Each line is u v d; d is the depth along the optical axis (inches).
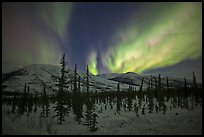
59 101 1174.3
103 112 1775.3
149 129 970.1
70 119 1282.0
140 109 1860.2
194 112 1262.3
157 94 2417.6
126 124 1159.0
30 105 1660.9
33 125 987.9
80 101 1301.7
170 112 1454.2
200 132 788.0
